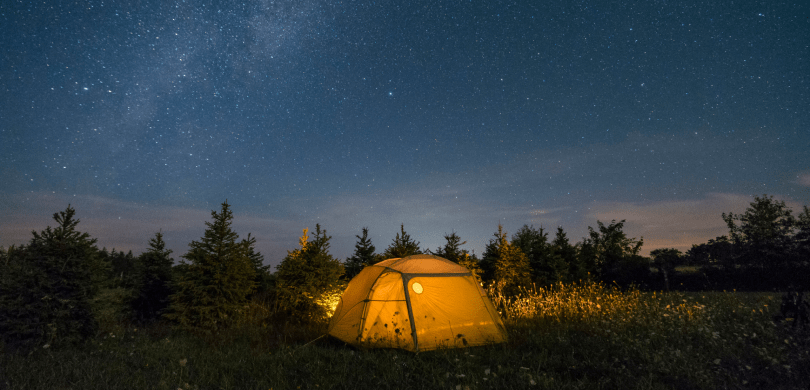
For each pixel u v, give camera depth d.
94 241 8.48
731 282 19.22
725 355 6.16
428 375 5.73
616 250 25.16
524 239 21.75
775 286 17.92
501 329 8.38
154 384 5.34
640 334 7.66
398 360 6.41
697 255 22.70
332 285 11.75
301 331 9.23
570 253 23.11
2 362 5.96
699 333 7.52
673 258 22.53
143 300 10.99
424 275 8.30
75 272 7.95
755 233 22.05
